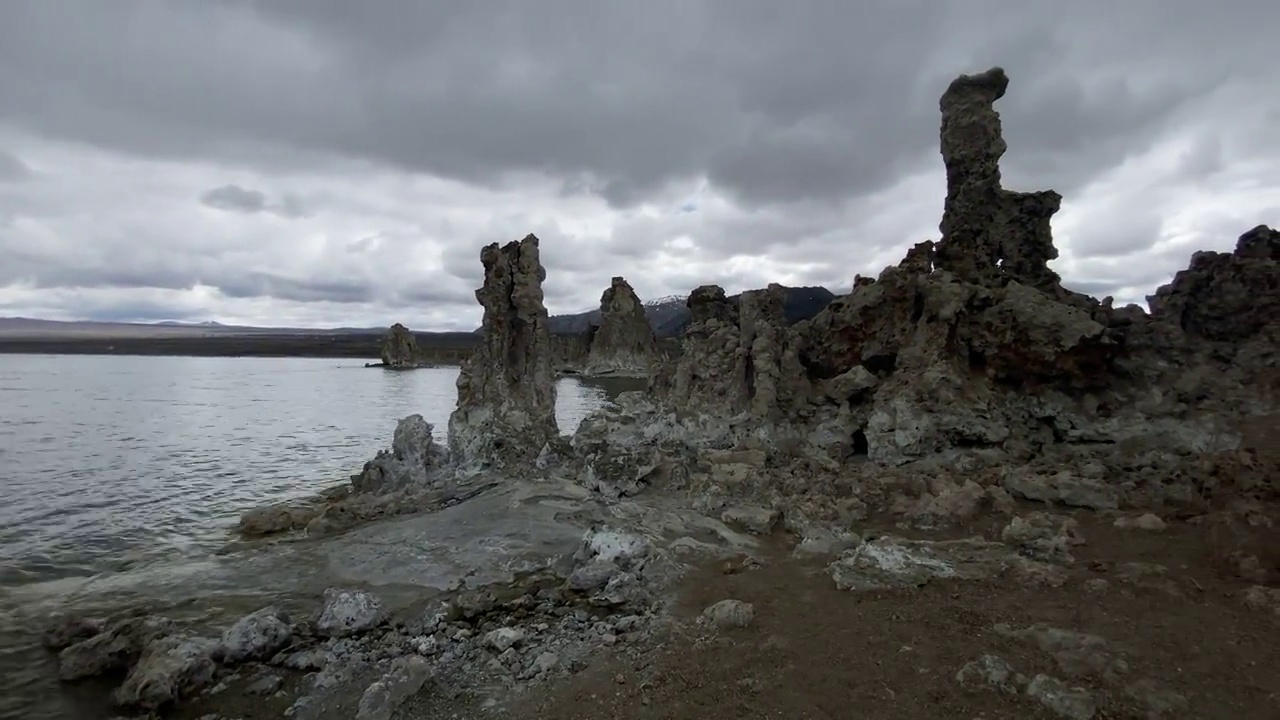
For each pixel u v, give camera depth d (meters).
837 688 8.70
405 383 110.44
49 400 69.25
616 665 9.93
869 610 11.30
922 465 22.08
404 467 23.64
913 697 8.38
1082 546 14.34
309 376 130.50
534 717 8.56
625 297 136.75
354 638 11.52
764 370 26.02
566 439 25.80
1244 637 9.67
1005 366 23.92
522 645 10.90
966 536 15.88
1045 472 19.83
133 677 9.82
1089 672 8.75
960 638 9.99
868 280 29.05
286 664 10.66
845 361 27.78
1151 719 7.66
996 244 26.27
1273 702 7.92
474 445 23.56
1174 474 18.53
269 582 14.36
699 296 34.12
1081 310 23.31
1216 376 21.92
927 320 24.77
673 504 19.56
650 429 26.52
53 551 17.73
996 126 26.52
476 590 13.58
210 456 35.12
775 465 23.20
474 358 25.17
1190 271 24.27
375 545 16.23
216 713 9.33
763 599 12.15
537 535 16.41
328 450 37.69
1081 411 22.70
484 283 25.62
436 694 9.34
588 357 137.12
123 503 23.88
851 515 17.44
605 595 12.92
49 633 11.95
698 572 13.87
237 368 166.38
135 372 135.25
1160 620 10.37
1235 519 14.34
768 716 8.12
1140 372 22.78
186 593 13.82
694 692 8.84
